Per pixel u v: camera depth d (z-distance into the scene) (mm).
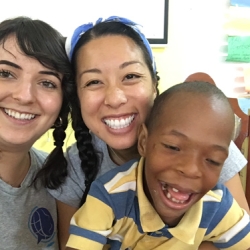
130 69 921
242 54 2236
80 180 1081
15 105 877
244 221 896
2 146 918
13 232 931
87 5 1914
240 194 1068
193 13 2133
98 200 857
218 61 2215
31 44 868
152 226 814
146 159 820
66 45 971
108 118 936
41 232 995
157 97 866
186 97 776
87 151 1053
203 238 903
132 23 995
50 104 915
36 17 1828
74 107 1034
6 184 938
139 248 858
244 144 1408
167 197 791
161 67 2121
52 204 1060
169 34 2105
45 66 882
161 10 2057
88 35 942
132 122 959
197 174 729
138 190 839
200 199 823
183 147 743
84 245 821
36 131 932
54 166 1045
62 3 1867
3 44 858
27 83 873
